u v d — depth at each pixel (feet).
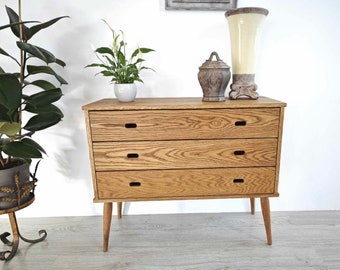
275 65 4.20
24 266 3.38
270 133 3.28
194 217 4.66
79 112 4.38
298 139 4.50
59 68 4.20
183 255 3.55
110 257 3.55
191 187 3.46
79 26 4.05
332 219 4.49
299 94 4.31
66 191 4.71
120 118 3.20
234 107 3.18
